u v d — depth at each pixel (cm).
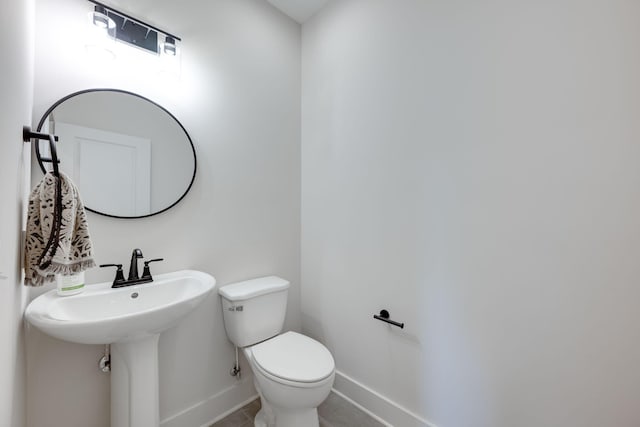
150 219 133
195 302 107
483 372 118
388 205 153
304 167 205
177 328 141
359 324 168
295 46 204
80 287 105
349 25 175
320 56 194
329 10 188
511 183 111
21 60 73
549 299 103
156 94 135
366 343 164
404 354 145
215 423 152
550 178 102
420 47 140
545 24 103
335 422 153
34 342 102
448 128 129
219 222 160
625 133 88
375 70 160
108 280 120
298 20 205
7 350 63
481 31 119
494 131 115
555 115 101
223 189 162
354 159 171
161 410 135
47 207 84
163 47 135
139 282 120
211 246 156
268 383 121
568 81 98
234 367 162
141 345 109
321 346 144
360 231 167
